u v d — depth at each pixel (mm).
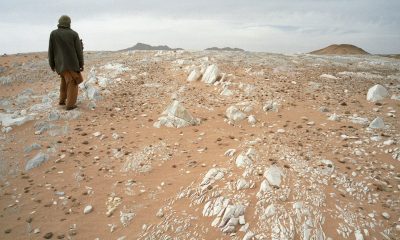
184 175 6945
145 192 6562
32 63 16141
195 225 5473
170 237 5289
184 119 9484
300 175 6363
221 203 5777
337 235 5020
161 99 11586
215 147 8031
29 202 6379
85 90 12023
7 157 7902
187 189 6391
